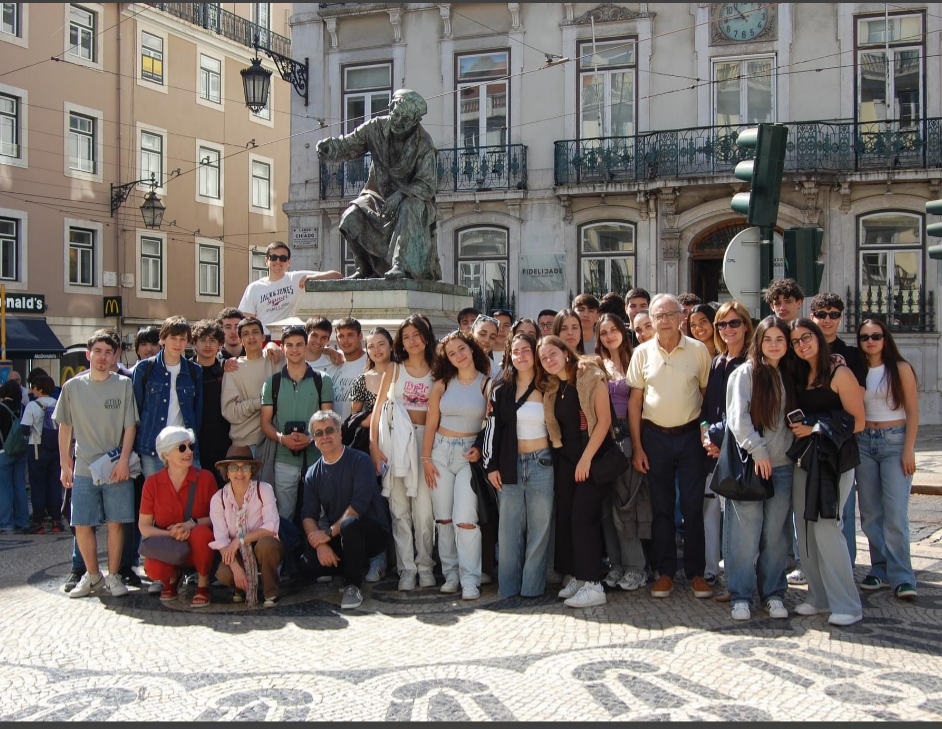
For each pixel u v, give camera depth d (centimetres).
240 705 380
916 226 1675
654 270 1791
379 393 588
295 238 2005
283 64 1961
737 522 500
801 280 665
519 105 1872
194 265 2662
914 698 374
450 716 362
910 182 1661
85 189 2323
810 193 1694
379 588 586
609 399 539
